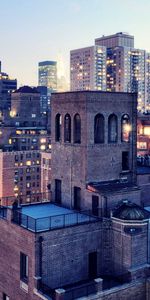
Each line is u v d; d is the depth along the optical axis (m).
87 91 44.50
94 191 44.06
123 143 48.06
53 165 49.91
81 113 45.31
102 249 42.12
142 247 40.22
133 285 39.25
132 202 44.94
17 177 185.62
